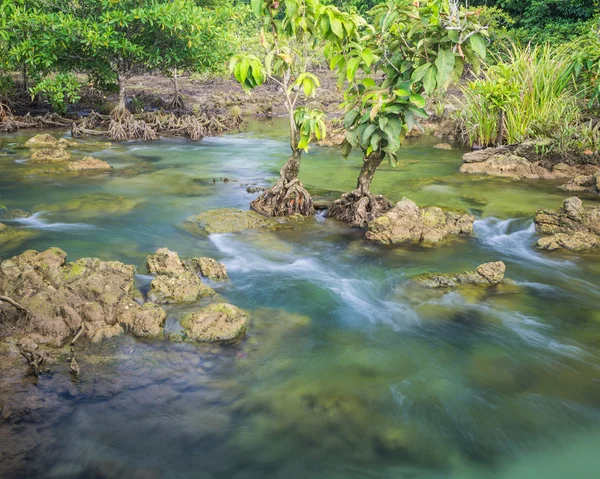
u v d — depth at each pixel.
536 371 4.25
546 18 22.77
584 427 3.62
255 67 6.79
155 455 3.21
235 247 6.78
